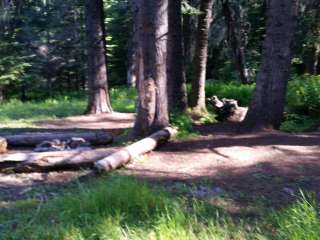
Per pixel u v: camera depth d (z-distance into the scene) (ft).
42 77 70.38
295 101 31.24
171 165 18.78
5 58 60.29
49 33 70.13
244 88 39.96
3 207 14.21
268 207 14.05
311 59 54.70
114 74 82.99
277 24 24.67
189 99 33.60
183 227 11.44
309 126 27.50
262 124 25.20
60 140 22.53
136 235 10.92
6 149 21.52
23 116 37.32
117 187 13.71
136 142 20.94
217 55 68.59
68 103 48.93
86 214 12.50
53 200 14.19
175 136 23.09
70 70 73.46
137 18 22.77
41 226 12.18
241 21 56.18
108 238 10.93
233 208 13.94
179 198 14.06
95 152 18.70
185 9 33.14
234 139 23.07
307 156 19.74
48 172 18.13
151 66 22.40
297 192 15.49
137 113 23.09
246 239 11.35
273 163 18.79
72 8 71.72
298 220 10.98
